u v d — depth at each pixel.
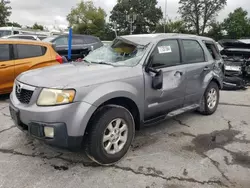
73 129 2.58
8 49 5.64
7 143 3.44
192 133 4.00
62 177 2.68
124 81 3.02
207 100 4.80
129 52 3.56
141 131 4.04
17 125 2.88
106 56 3.73
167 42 3.81
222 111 5.29
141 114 3.30
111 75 2.95
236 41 8.36
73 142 2.61
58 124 2.53
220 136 3.90
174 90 3.77
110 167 2.91
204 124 4.44
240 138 3.83
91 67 3.22
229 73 8.37
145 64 3.33
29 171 2.77
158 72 3.32
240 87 7.76
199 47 4.54
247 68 8.27
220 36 59.72
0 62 5.49
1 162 2.94
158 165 2.96
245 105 5.84
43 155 3.14
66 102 2.55
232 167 2.95
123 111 2.98
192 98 4.29
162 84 3.42
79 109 2.60
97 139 2.75
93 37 11.88
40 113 2.56
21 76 3.16
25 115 2.68
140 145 3.51
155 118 3.59
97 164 2.96
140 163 3.00
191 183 2.62
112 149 2.97
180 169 2.88
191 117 4.81
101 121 2.75
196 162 3.05
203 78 4.49
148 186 2.56
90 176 2.71
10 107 3.03
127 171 2.82
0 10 36.97
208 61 4.66
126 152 3.13
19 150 3.25
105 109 2.82
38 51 6.18
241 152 3.35
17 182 2.56
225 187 2.57
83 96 2.63
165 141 3.66
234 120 4.70
